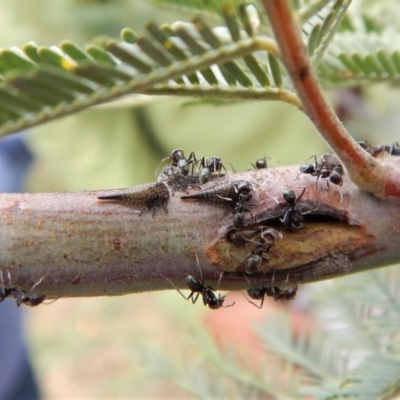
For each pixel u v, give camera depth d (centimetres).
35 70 13
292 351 19
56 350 87
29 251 15
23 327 54
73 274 15
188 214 15
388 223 16
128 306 88
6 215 15
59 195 16
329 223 16
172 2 17
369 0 23
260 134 46
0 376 50
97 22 38
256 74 14
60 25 40
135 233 15
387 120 31
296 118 46
